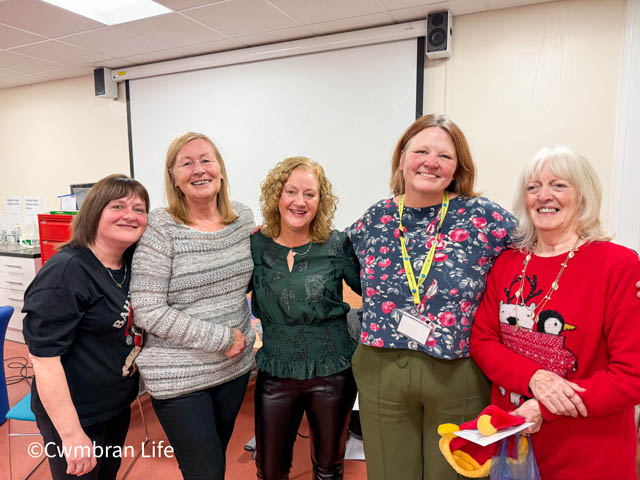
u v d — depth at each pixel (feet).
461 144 4.26
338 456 5.09
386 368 4.33
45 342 4.09
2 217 17.57
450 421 4.14
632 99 9.04
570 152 3.65
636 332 3.29
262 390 5.01
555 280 3.62
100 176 15.75
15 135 17.19
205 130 13.60
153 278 4.39
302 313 4.81
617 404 3.29
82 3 9.77
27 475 7.18
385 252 4.48
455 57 10.38
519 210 3.99
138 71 13.96
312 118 12.07
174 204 4.80
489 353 3.88
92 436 4.59
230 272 4.75
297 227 4.86
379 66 11.01
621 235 9.46
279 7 9.47
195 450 4.54
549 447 3.67
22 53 12.60
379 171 11.51
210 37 11.43
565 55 9.46
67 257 4.31
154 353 4.51
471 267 4.12
